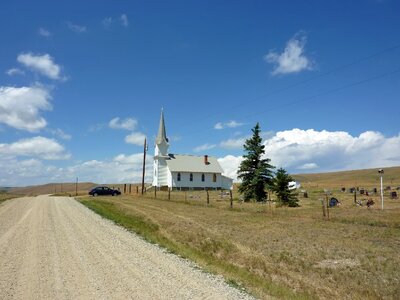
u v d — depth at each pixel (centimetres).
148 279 1195
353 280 1312
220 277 1286
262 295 1095
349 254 1695
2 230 2203
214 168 9312
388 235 2173
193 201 4959
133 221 2947
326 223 2711
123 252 1641
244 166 5341
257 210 3659
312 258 1636
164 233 2431
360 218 2844
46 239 1905
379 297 1145
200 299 1006
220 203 4681
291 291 1180
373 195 6034
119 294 1020
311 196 6016
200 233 2323
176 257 1603
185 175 8962
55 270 1272
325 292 1199
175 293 1050
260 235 2223
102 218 3038
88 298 979
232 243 1964
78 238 1970
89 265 1360
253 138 5397
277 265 1536
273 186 4478
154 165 9412
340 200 5044
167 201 5106
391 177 13875
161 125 9356
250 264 1581
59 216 3066
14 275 1200
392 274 1371
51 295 1000
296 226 2588
